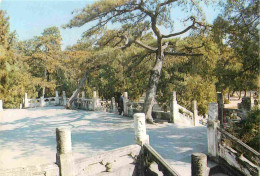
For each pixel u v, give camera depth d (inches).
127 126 473.7
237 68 370.0
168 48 608.1
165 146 321.4
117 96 1005.8
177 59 653.9
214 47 495.8
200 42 538.0
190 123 566.3
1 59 513.7
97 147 321.7
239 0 336.5
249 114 351.9
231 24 349.4
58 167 189.2
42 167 184.2
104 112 701.3
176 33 503.2
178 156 278.5
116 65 564.1
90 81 1095.6
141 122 244.2
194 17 470.0
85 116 623.8
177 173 206.1
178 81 756.0
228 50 421.4
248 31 328.8
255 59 325.7
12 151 310.5
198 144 328.5
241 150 262.8
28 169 179.2
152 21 494.9
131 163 236.1
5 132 437.4
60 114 676.1
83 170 203.3
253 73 346.3
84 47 602.5
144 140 244.2
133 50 577.3
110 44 613.6
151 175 232.8
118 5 465.7
